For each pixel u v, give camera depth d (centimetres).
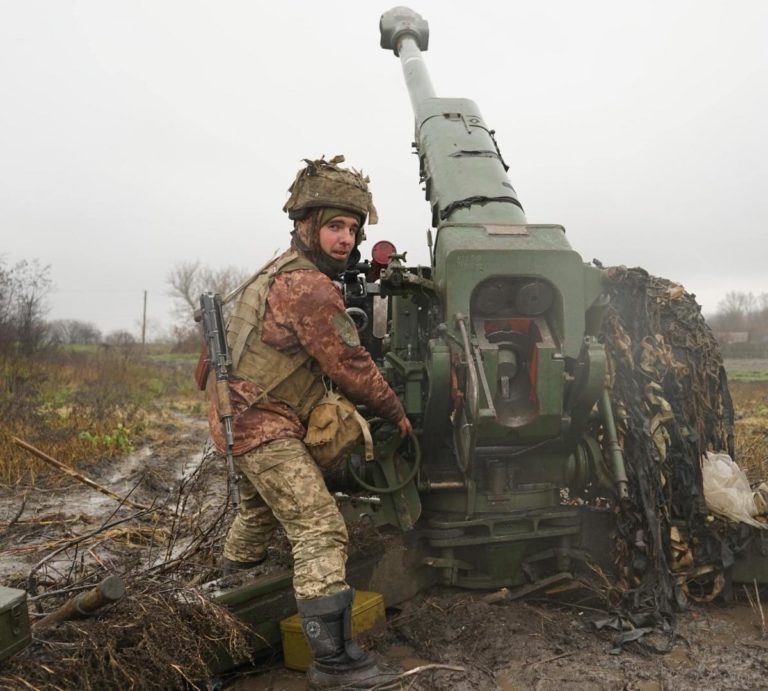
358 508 371
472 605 353
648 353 385
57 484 671
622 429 372
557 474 382
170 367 2602
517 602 365
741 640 324
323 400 296
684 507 369
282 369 288
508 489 375
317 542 278
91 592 266
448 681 292
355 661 275
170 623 276
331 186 301
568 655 313
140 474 710
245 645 291
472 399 328
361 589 348
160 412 1286
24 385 1378
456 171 456
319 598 271
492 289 356
